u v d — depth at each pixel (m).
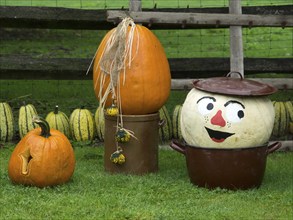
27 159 7.52
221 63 11.28
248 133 7.38
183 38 18.56
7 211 6.68
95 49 17.30
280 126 10.37
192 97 7.63
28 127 9.93
